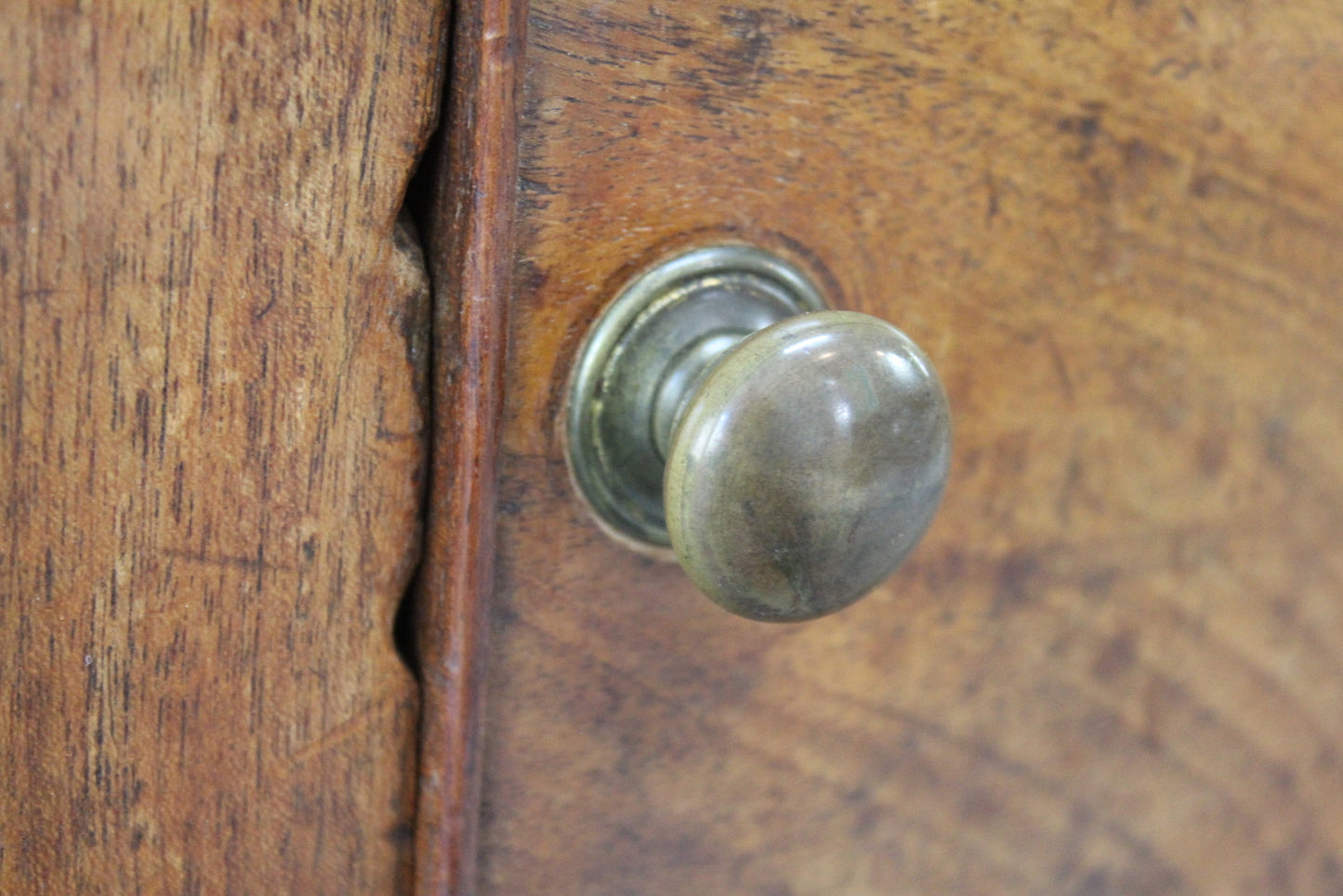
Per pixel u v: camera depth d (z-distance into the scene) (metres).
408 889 0.26
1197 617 0.31
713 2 0.25
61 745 0.24
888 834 0.30
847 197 0.26
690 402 0.24
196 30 0.23
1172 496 0.30
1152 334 0.29
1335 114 0.28
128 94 0.23
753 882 0.29
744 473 0.23
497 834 0.27
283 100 0.23
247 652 0.25
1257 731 0.32
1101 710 0.31
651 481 0.26
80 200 0.23
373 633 0.25
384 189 0.24
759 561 0.24
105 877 0.25
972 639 0.29
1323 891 0.34
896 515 0.24
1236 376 0.29
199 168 0.23
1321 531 0.31
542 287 0.25
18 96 0.23
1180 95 0.27
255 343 0.24
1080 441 0.29
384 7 0.23
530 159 0.24
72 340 0.23
